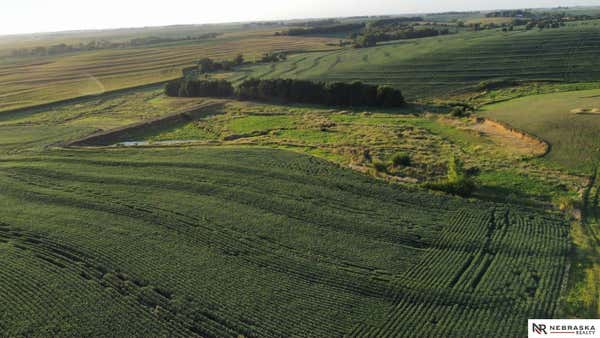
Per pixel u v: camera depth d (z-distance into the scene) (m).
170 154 52.72
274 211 36.84
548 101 68.62
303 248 31.12
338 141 57.72
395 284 26.73
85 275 28.48
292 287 26.86
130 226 34.56
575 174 41.41
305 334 22.97
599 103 62.12
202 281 27.47
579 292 25.12
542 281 26.11
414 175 44.44
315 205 37.56
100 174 45.97
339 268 28.59
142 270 28.66
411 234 32.38
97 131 67.56
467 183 39.25
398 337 22.55
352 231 33.34
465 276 27.23
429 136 57.91
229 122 72.62
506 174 42.72
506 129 57.28
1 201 40.19
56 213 37.25
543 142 49.69
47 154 54.31
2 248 31.64
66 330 23.41
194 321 24.11
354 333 22.98
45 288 26.97
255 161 48.94
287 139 59.44
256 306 25.14
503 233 31.89
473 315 23.86
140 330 23.44
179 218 35.62
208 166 47.47
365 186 40.94
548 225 32.81
